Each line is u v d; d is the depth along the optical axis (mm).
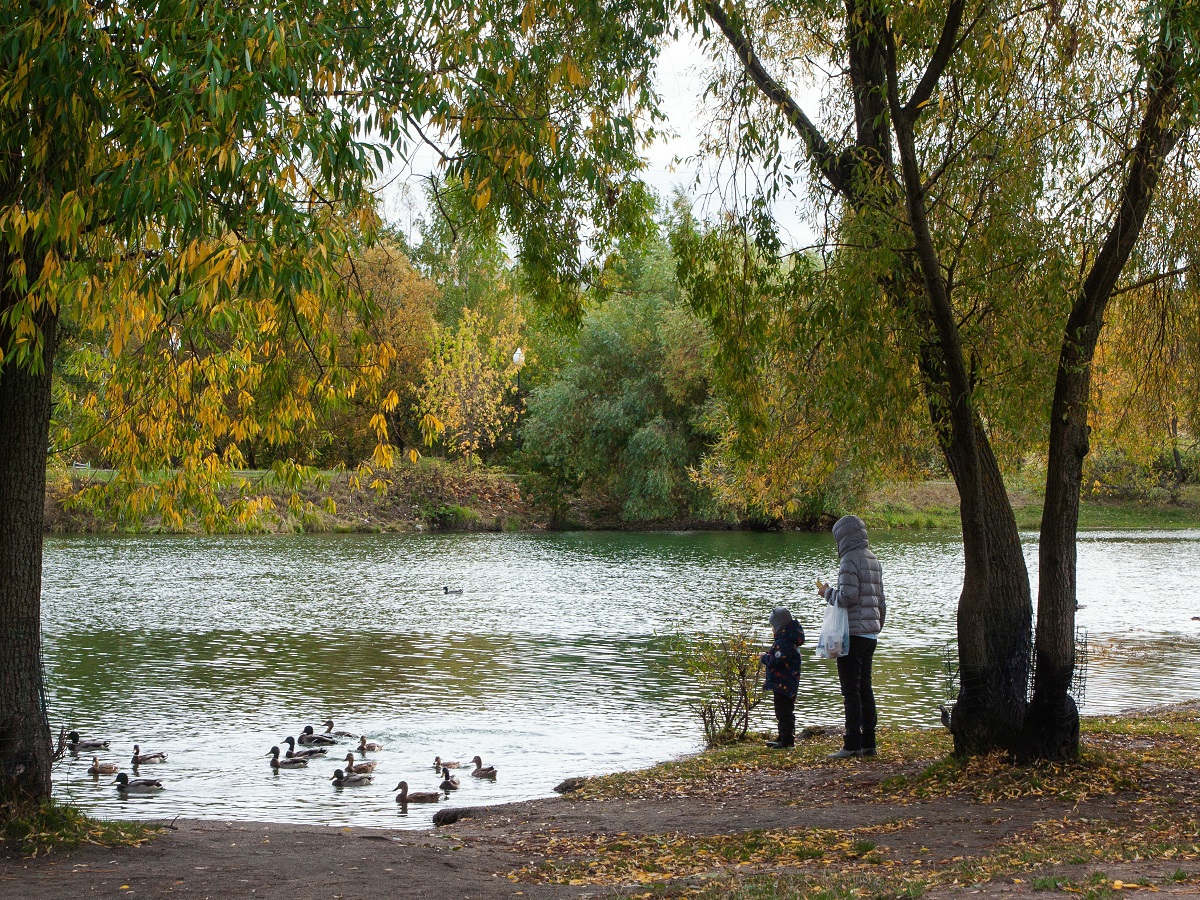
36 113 7070
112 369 10984
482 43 9305
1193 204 10352
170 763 13500
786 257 10734
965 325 10398
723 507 52625
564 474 58938
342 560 42031
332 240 7328
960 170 10195
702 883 7102
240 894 6836
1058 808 8570
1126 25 10188
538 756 13734
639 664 20516
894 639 23203
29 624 8062
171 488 11242
